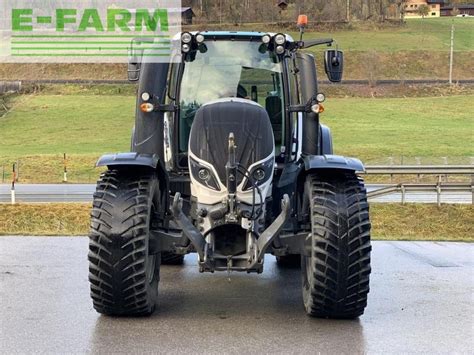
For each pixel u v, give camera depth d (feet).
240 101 19.15
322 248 17.53
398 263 26.53
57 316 18.33
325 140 25.23
